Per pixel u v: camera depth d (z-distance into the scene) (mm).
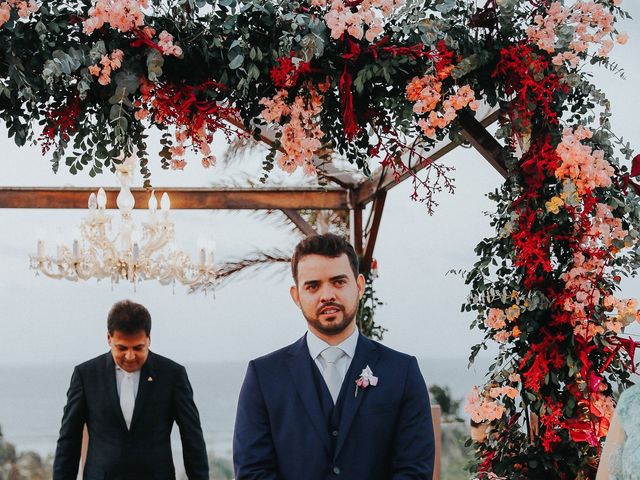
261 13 2672
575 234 2928
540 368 2904
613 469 1978
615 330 2887
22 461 5320
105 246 5199
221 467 5676
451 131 3000
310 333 2416
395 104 2852
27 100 2592
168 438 3562
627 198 2891
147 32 2598
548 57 2926
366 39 2775
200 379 54219
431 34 2713
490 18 2881
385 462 2342
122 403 3480
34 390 50125
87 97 2717
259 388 2395
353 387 2352
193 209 6504
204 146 2828
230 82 2754
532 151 2939
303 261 2354
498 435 3008
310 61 2771
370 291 6562
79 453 3531
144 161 2848
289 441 2316
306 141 2854
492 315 2951
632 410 1960
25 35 2543
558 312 2963
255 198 6527
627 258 2922
